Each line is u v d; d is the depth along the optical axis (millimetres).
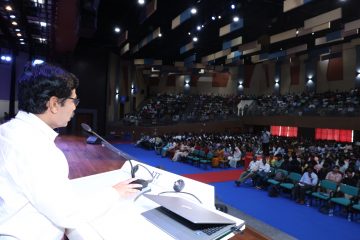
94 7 11227
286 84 28641
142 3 11719
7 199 938
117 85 24906
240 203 7496
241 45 17016
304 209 7059
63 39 13656
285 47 22984
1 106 19016
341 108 18500
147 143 17922
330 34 14273
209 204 1629
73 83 1105
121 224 1261
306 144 15602
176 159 14023
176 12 15227
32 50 19219
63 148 12109
